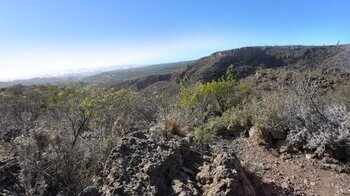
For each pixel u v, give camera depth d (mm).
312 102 6758
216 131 7352
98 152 4648
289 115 6641
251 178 4402
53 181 3877
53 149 4348
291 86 7445
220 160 3902
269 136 6609
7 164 3875
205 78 57094
